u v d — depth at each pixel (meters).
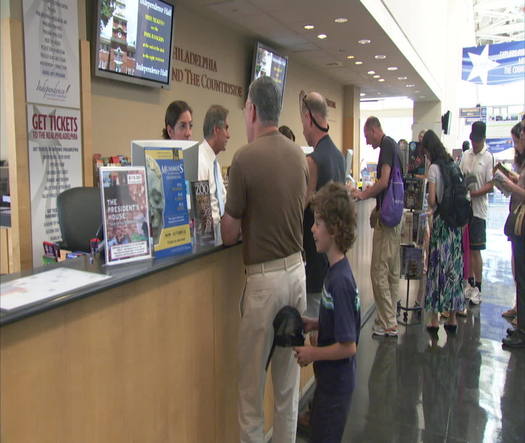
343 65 8.66
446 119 11.38
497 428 2.46
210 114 2.53
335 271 1.68
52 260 2.18
